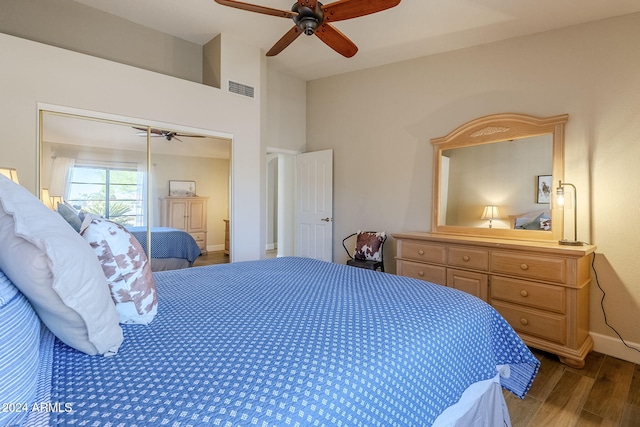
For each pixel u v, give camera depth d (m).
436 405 0.95
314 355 0.82
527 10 2.57
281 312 1.16
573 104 2.68
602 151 2.56
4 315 0.59
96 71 2.63
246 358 0.80
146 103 2.89
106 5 2.87
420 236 3.08
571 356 2.25
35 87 2.37
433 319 1.11
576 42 2.68
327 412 0.68
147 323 1.05
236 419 0.59
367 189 4.10
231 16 3.02
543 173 2.80
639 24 2.42
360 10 2.13
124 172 2.85
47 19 2.71
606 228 2.54
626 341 2.45
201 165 3.31
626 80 2.46
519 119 2.92
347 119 4.30
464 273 2.81
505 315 2.57
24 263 0.67
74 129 2.58
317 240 4.55
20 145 2.31
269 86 4.32
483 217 3.12
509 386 1.50
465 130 3.23
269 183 6.78
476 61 3.23
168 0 2.79
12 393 0.56
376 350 0.87
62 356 0.81
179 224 3.20
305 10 2.12
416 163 3.66
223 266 2.05
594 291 2.58
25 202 0.77
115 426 0.56
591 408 1.81
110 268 1.01
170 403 0.62
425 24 2.90
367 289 1.49
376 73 4.01
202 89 3.23
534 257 2.42
